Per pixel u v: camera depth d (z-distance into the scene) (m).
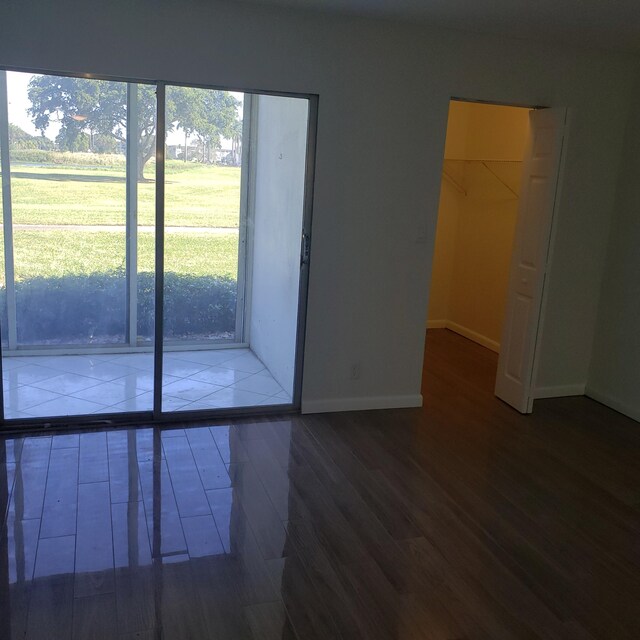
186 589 2.47
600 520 3.16
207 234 3.91
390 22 3.87
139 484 3.25
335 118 3.92
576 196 4.57
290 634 2.26
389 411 4.45
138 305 4.11
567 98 4.36
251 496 3.20
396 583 2.58
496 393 4.84
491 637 2.30
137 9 3.46
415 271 4.30
